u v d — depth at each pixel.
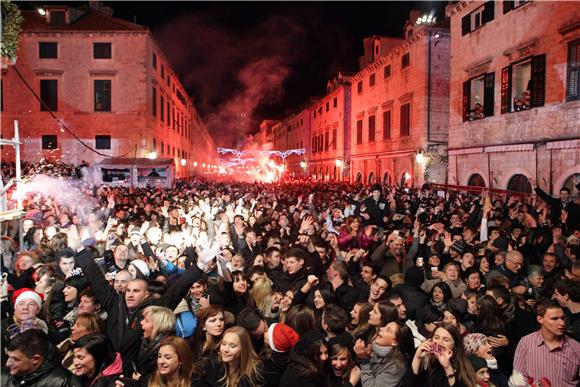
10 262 8.02
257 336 4.93
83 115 35.94
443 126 30.61
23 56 35.41
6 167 22.23
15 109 35.38
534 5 19.77
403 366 4.31
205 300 5.93
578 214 11.03
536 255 8.93
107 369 4.23
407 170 32.78
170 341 4.15
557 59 18.47
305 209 14.24
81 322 4.73
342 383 4.43
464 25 25.41
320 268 7.06
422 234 9.20
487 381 4.27
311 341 4.34
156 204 16.75
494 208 13.95
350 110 49.03
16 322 5.09
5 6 6.10
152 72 38.91
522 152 20.59
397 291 6.24
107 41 35.91
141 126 36.25
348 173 48.22
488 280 7.15
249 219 12.74
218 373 4.41
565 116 18.05
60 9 35.88
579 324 5.18
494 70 22.66
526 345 4.68
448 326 4.16
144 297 5.12
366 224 11.47
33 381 3.97
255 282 6.35
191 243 8.43
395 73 35.16
